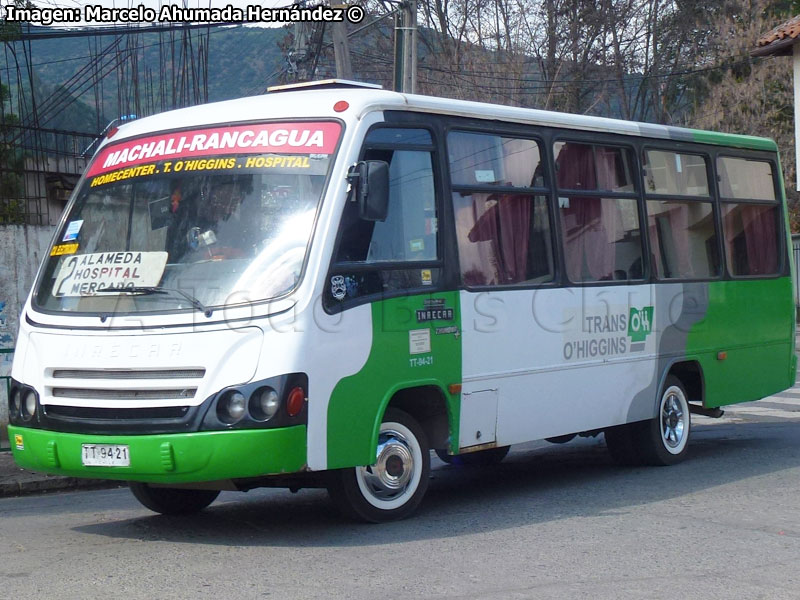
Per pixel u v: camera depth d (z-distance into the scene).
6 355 11.88
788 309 11.29
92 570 5.82
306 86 7.83
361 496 6.95
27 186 17.50
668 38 39.03
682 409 9.95
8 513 8.10
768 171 11.27
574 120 8.78
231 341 6.23
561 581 5.50
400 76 19.30
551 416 8.29
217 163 6.96
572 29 36.94
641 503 7.85
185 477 6.18
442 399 7.37
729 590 5.33
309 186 6.68
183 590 5.34
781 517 7.23
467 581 5.50
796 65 28.03
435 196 7.43
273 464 6.12
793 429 12.61
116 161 7.45
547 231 8.40
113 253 6.96
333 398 6.45
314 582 5.48
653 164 9.68
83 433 6.45
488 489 8.86
